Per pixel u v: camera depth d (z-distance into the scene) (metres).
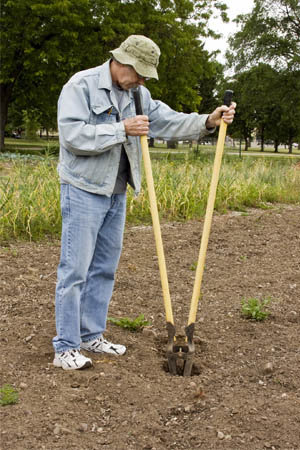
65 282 3.26
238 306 4.77
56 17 19.31
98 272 3.51
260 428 2.81
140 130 3.05
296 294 5.16
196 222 8.59
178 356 3.39
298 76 30.75
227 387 3.28
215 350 3.85
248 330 4.24
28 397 2.99
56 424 2.74
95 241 3.28
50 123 31.50
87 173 3.11
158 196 9.09
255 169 13.66
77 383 3.17
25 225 7.02
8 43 21.11
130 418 2.87
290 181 14.05
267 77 30.98
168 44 22.06
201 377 3.38
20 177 8.03
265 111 50.12
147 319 4.41
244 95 32.78
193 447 2.66
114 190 3.28
